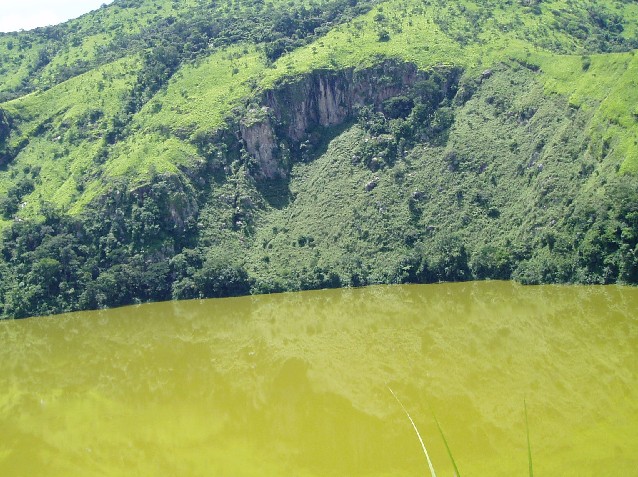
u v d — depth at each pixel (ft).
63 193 523.29
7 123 597.11
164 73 631.15
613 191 375.04
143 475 171.73
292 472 161.68
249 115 556.51
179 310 420.36
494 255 425.28
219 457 178.09
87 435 207.10
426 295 395.75
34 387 269.23
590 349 241.35
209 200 515.91
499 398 198.08
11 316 442.09
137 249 476.95
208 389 245.45
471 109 520.83
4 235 477.36
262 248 497.46
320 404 214.28
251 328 351.87
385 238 473.26
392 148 525.34
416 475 152.15
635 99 408.87
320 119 585.63
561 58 508.53
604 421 171.42
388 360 258.16
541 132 464.24
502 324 300.40
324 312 376.48
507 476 144.87
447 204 472.03
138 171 506.48
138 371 280.72
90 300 451.53
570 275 384.27
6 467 185.98
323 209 514.27
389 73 563.89
